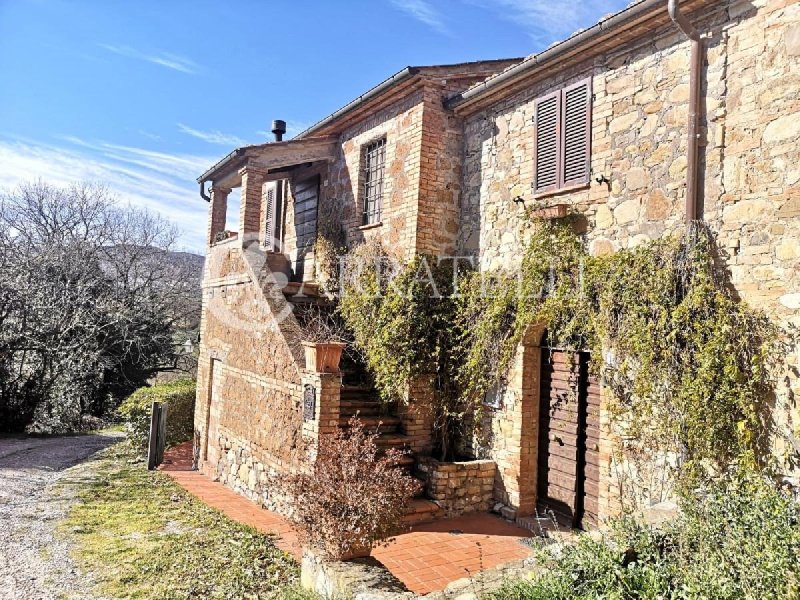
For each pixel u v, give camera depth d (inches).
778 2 185.9
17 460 465.7
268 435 315.6
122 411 470.3
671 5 199.0
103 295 820.6
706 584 112.2
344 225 398.3
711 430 186.9
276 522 281.7
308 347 268.4
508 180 298.7
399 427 312.3
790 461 171.3
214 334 431.2
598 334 232.5
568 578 130.3
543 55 258.4
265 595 193.8
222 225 477.1
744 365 184.2
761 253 185.2
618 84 240.8
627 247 231.0
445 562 221.3
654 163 222.8
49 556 228.8
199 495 339.3
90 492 343.3
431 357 307.7
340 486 200.4
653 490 209.6
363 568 181.9
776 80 185.0
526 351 283.0
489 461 292.0
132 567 217.0
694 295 195.6
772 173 184.1
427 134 323.0
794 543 113.4
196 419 452.1
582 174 253.6
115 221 1013.8
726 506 139.6
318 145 413.1
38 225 922.1
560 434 273.0
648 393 209.3
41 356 667.4
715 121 201.3
